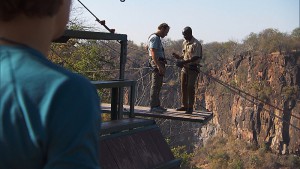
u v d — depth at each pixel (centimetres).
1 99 121
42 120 119
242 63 7825
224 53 8338
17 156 121
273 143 7050
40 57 131
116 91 459
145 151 402
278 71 7269
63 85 123
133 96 479
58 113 120
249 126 7300
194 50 870
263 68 7462
